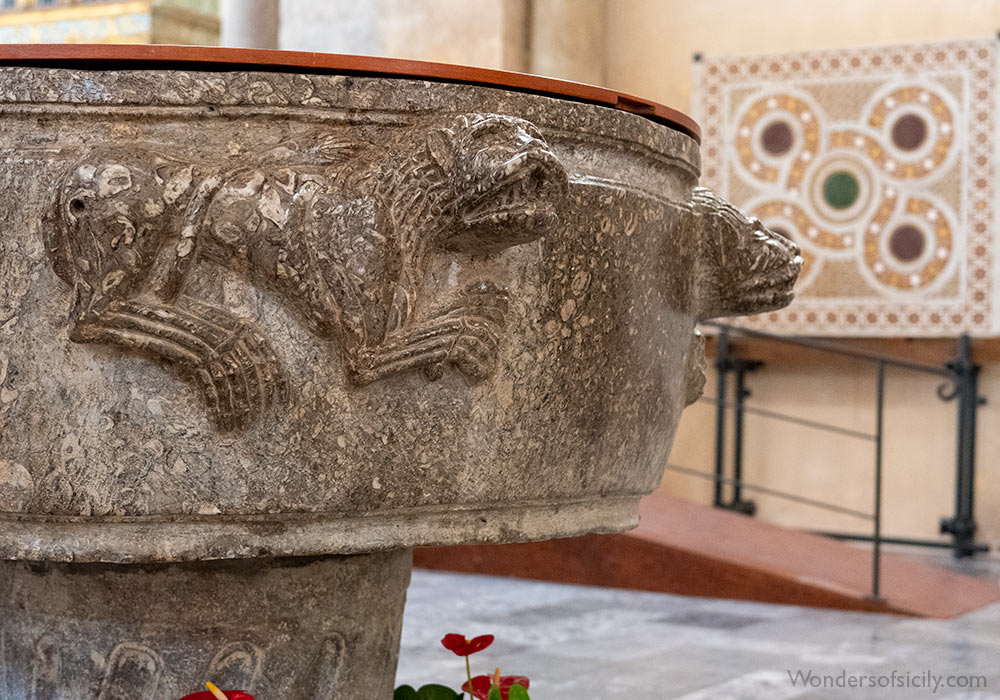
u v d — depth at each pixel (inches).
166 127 57.2
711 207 74.9
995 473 239.3
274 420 56.7
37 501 57.0
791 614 172.2
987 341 238.7
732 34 256.8
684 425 259.0
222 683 68.7
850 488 248.4
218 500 57.1
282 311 56.6
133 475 56.7
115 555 58.3
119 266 54.8
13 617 71.0
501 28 237.0
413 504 60.0
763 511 254.5
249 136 57.4
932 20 243.9
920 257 242.4
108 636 68.2
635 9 263.3
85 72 56.6
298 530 59.6
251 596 68.8
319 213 55.7
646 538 189.6
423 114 58.8
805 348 249.8
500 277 60.0
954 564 224.5
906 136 243.3
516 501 64.1
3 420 56.7
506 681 75.0
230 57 56.7
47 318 56.1
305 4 252.4
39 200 56.0
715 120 255.1
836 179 247.9
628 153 65.2
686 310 72.6
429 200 57.3
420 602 176.9
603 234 63.2
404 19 243.8
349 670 73.1
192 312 55.8
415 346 57.3
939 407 243.3
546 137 61.3
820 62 248.5
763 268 75.0
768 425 254.2
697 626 162.4
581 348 63.1
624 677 132.6
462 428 60.0
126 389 56.2
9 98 56.7
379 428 58.3
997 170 237.9
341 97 57.7
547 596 183.8
